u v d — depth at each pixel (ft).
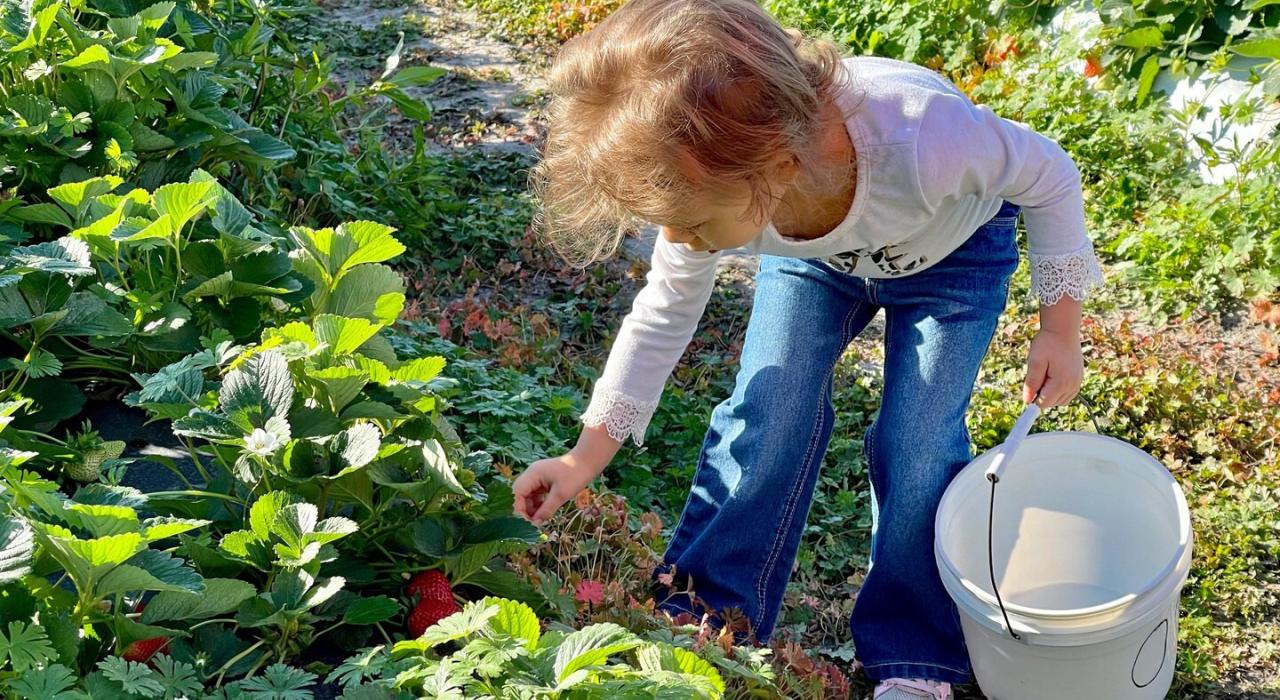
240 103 13.33
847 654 8.90
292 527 5.66
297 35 21.89
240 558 5.76
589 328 13.34
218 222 7.75
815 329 8.16
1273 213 13.30
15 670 4.57
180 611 5.34
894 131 6.58
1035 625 7.18
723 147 5.40
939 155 6.64
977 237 7.69
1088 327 12.38
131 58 9.66
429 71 14.75
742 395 8.32
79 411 7.48
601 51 5.66
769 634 8.61
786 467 8.23
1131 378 11.46
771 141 5.48
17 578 4.72
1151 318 12.91
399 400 6.68
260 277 7.68
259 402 6.02
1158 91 15.89
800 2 19.52
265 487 6.18
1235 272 13.04
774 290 8.29
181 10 11.80
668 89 5.37
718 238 6.02
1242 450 10.96
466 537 6.40
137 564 5.13
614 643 4.91
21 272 6.74
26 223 9.22
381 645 5.73
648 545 8.90
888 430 8.00
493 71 20.40
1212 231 13.34
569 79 5.79
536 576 7.19
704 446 8.66
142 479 7.22
